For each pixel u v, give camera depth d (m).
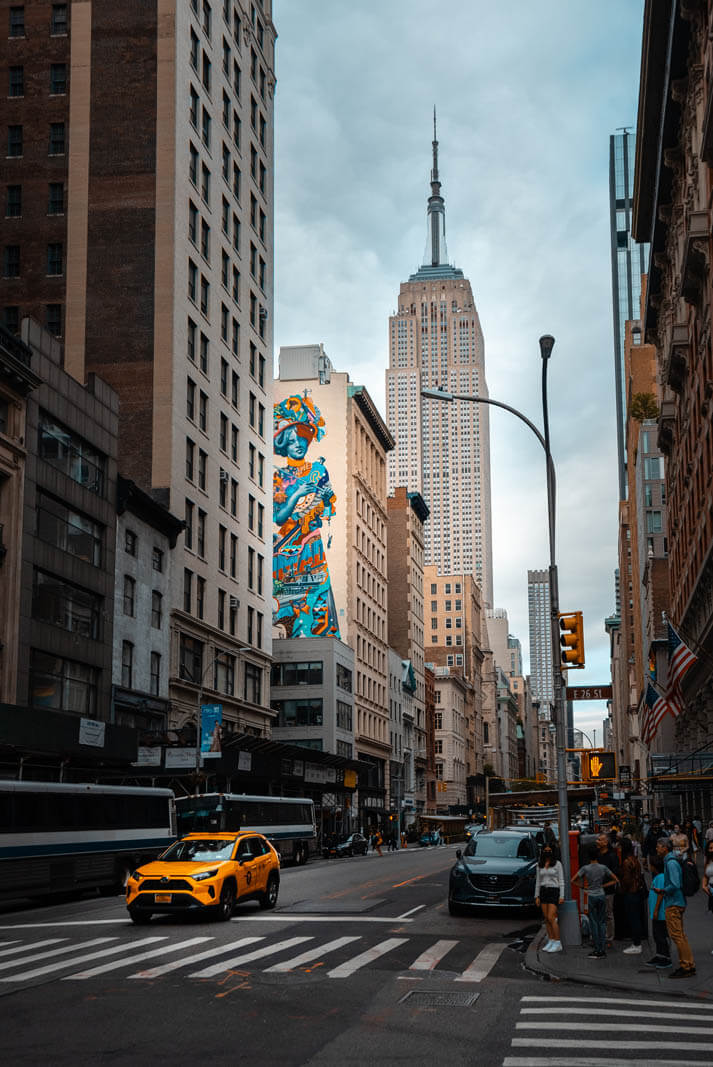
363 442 112.31
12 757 38.34
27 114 64.50
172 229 61.75
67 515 46.72
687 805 64.12
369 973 16.61
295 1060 10.74
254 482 75.56
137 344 60.53
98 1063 10.58
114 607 50.59
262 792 67.75
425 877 41.66
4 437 41.12
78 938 21.22
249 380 75.50
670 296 62.06
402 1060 10.75
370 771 103.00
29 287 62.25
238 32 76.75
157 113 63.34
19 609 41.78
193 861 24.58
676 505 68.25
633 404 116.12
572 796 76.06
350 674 97.50
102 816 34.62
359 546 106.88
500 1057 10.88
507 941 21.31
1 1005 13.78
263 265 80.88
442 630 178.88
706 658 53.03
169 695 56.94
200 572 63.16
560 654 22.27
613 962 17.59
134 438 59.41
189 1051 11.14
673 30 45.44
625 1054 10.99
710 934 21.45
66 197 63.16
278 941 20.39
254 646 73.38
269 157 83.38
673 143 51.31
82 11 65.12
